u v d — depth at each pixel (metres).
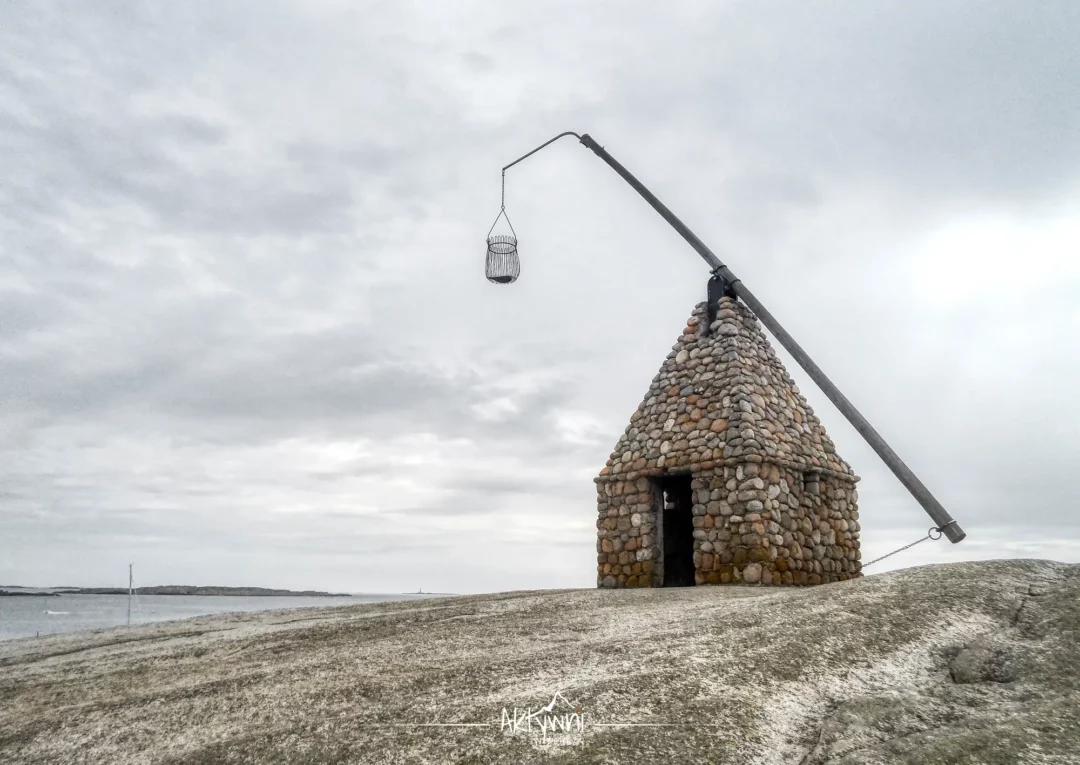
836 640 3.94
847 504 11.63
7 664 6.12
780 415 10.85
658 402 11.30
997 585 4.46
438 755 3.04
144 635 6.99
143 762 3.38
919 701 3.27
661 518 10.80
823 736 3.06
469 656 4.68
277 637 5.96
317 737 3.32
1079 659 3.38
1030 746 2.67
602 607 6.24
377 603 8.29
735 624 4.43
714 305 11.62
